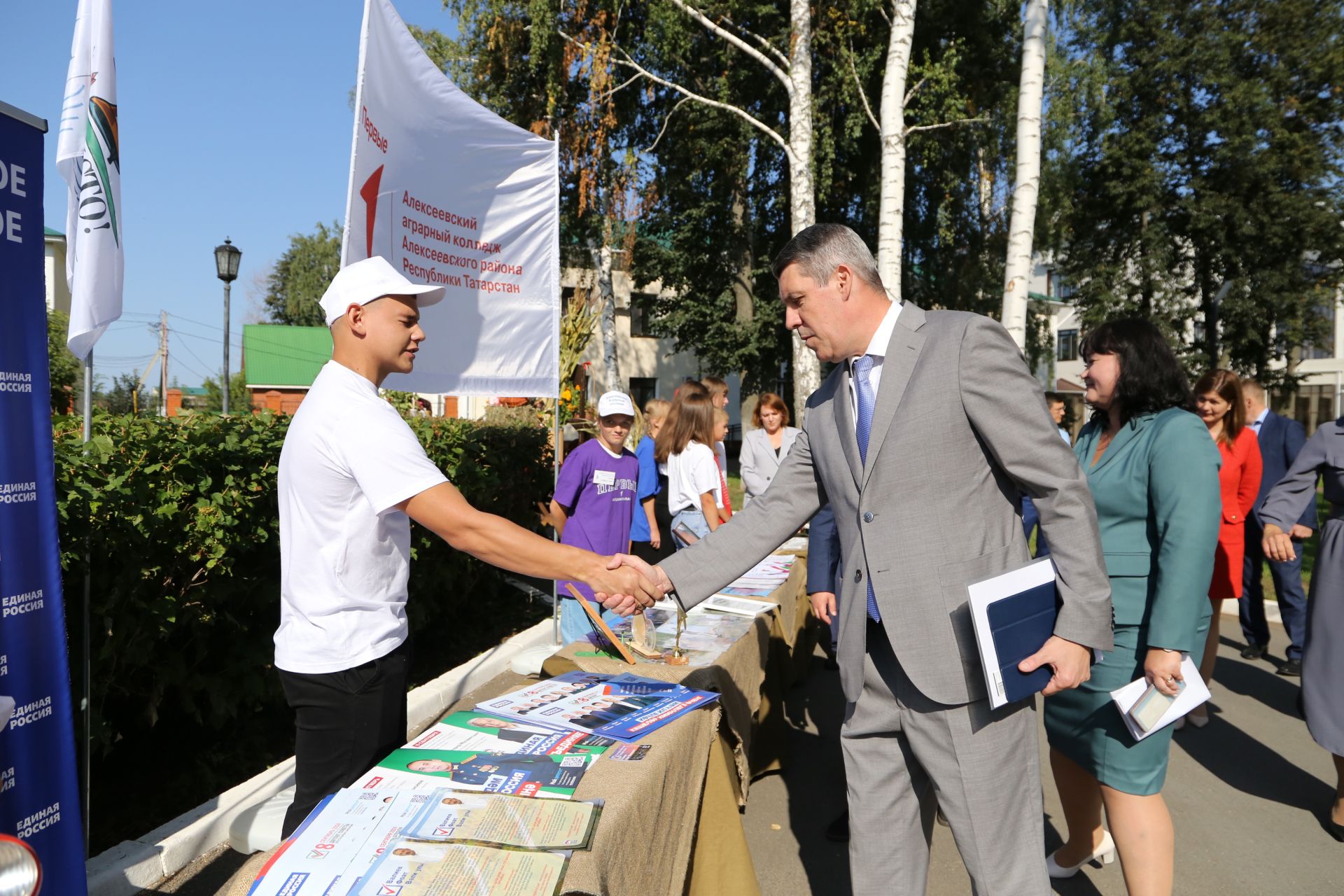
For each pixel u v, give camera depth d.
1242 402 4.19
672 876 1.88
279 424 3.91
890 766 1.99
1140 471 2.29
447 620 5.87
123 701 3.42
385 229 3.79
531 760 1.72
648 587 2.11
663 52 15.23
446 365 4.32
